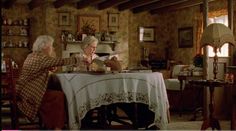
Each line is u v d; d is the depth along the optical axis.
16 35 10.45
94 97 3.78
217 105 5.91
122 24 11.16
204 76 6.16
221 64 6.14
